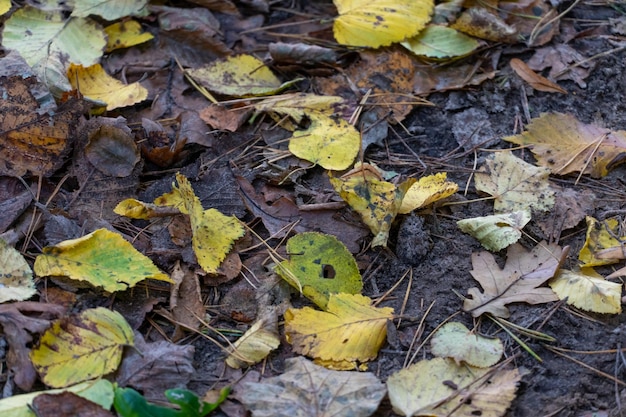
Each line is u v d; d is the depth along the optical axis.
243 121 0.85
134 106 0.86
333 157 0.82
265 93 0.86
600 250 0.78
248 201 0.80
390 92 0.87
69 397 0.69
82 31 0.88
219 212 0.78
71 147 0.81
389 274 0.78
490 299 0.76
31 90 0.81
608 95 0.87
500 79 0.88
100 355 0.71
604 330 0.74
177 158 0.83
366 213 0.78
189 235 0.78
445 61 0.89
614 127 0.85
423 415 0.70
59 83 0.84
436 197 0.79
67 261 0.75
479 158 0.84
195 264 0.77
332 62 0.89
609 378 0.72
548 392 0.72
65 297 0.74
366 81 0.87
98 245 0.75
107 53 0.89
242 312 0.75
